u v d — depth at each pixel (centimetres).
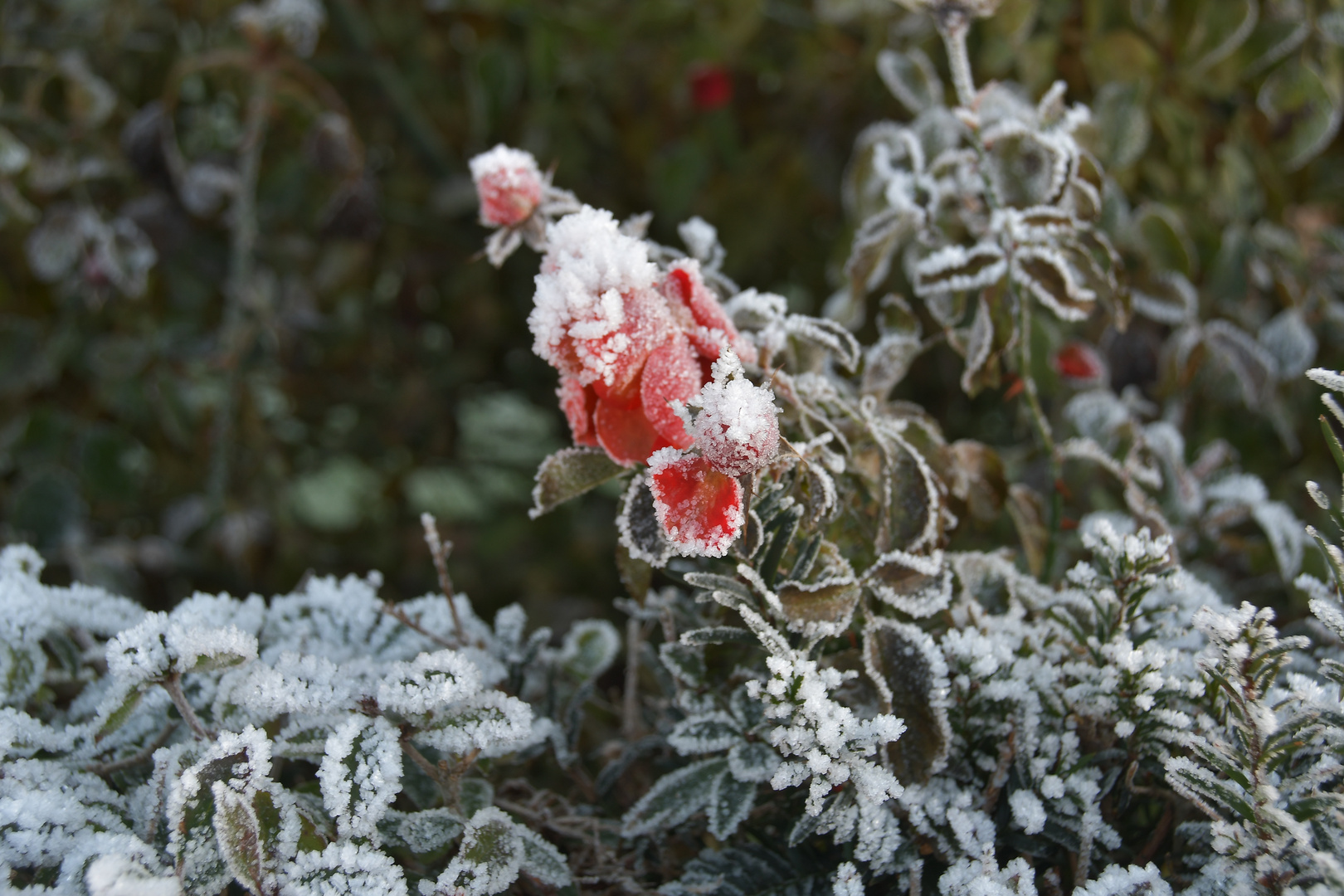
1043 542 57
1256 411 74
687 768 47
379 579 54
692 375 43
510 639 53
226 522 99
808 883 46
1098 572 48
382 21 109
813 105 105
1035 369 64
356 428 119
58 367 101
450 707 45
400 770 44
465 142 115
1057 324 67
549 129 109
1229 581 64
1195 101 76
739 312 50
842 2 93
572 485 46
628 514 46
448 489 127
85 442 96
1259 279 75
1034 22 78
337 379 118
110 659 43
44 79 94
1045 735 46
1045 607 50
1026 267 54
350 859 43
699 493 41
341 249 109
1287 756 41
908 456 49
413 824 45
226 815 41
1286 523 60
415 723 44
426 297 121
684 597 54
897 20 90
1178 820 47
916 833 45
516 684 52
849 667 47
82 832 43
